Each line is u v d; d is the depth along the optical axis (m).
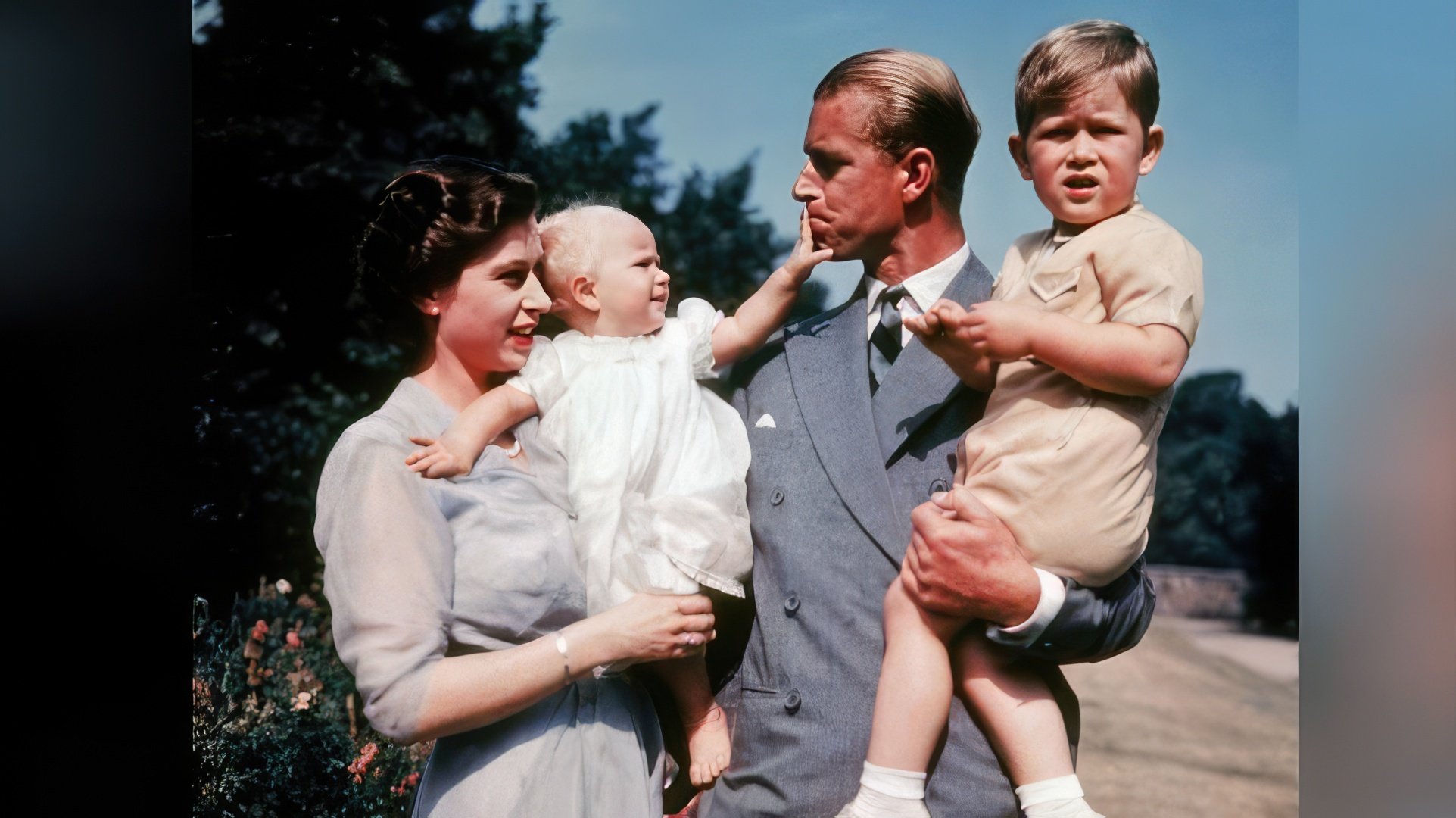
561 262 3.13
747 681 3.14
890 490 3.10
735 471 3.12
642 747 2.96
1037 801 2.94
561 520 2.86
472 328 2.97
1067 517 2.89
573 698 2.88
